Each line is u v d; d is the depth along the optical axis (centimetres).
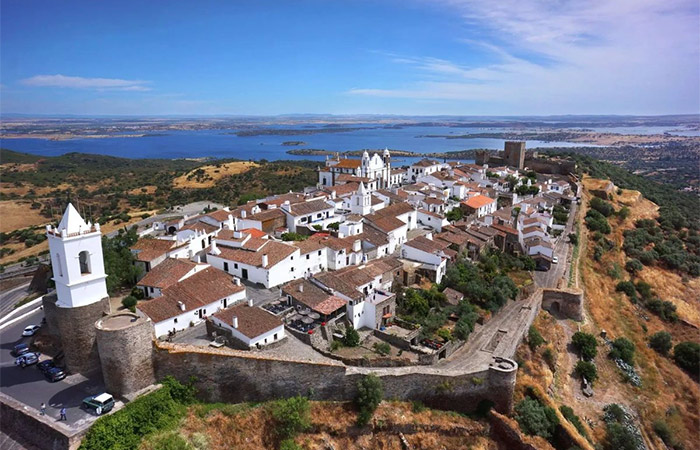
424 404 5975
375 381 5509
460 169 17950
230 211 10969
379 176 16238
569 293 9381
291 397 5416
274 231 10331
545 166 19512
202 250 9025
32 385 5094
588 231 13550
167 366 5038
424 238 9600
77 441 4294
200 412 5031
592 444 6606
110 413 4569
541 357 7862
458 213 12181
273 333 5997
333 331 6625
